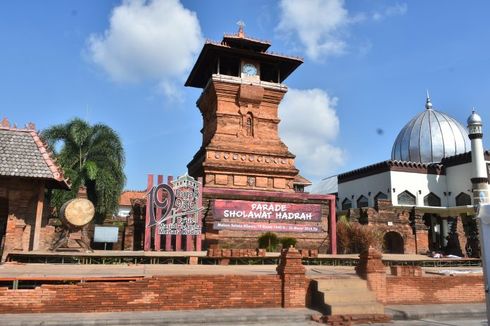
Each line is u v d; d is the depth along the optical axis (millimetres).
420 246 35219
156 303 12695
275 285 13789
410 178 43625
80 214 20438
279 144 35219
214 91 34938
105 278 13172
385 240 36375
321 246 30047
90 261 19250
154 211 24969
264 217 28703
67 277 13023
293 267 13953
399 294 15125
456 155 44094
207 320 11969
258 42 35625
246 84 34969
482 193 14961
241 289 13477
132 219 27359
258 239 27578
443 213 43719
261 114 35531
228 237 27844
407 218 35625
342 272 17953
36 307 11836
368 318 12758
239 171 32844
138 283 12648
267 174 33500
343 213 40812
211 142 33344
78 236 22891
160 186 25250
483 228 9414
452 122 51062
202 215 27859
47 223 23625
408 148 51375
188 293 12984
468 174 42438
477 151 15359
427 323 12883
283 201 29656
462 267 23453
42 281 13430
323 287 13773
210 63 37688
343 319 12508
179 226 25047
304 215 29594
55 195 32875
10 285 13273
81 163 35938
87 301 12172
